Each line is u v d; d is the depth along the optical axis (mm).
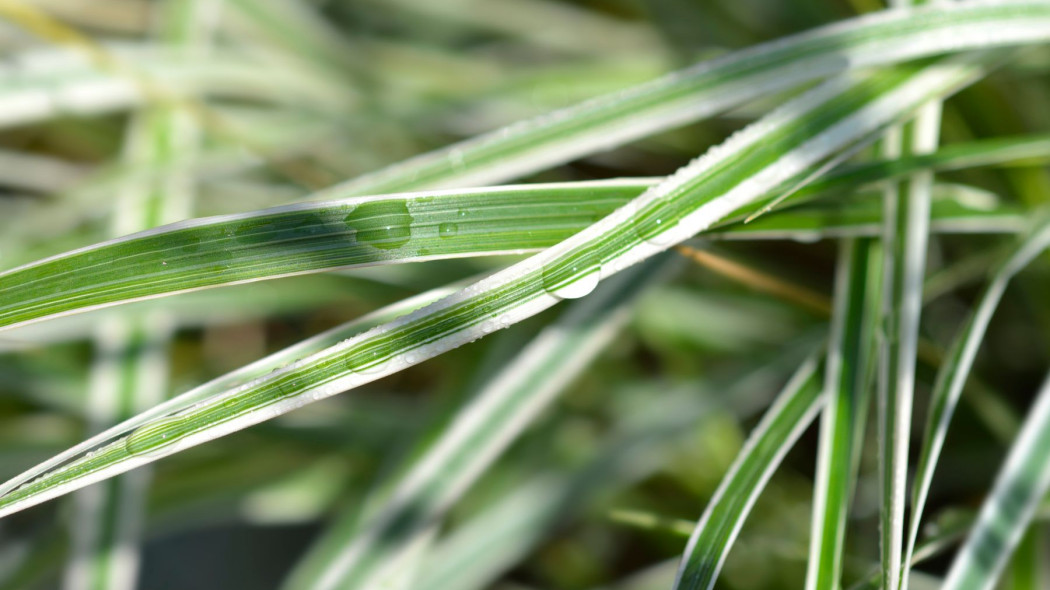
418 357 221
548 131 249
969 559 243
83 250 223
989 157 250
